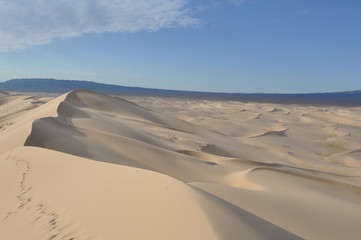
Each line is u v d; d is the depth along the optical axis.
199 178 16.27
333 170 27.55
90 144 18.61
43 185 9.68
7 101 74.31
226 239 4.64
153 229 5.29
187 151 23.78
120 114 39.31
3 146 18.27
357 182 20.66
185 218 5.36
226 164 20.73
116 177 8.57
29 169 11.76
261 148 34.03
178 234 4.94
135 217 5.86
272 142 40.75
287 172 17.08
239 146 32.75
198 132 39.50
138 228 5.45
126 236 5.31
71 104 33.00
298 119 69.19
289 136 47.28
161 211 5.81
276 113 81.06
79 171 10.12
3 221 7.64
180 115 67.75
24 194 9.32
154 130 30.80
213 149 28.00
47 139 17.92
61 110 28.16
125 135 24.84
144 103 106.19
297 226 7.82
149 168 16.53
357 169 27.95
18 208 8.24
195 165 18.17
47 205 7.84
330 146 43.25
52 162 11.89
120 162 16.39
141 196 6.71
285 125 57.16
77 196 7.88
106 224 5.93
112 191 7.50
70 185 8.95
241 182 14.65
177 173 16.67
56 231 6.21
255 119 63.88
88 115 29.31
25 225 6.94
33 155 13.45
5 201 9.27
